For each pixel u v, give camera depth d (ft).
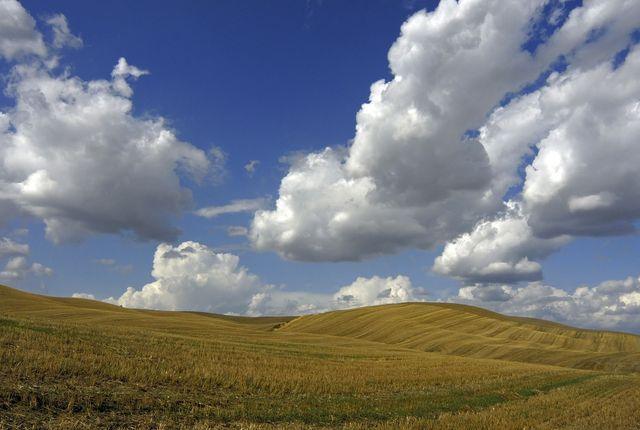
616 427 74.95
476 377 130.72
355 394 90.94
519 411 83.92
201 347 136.77
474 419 72.33
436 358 196.75
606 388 130.82
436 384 113.29
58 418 55.72
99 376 77.05
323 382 98.17
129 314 308.60
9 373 68.85
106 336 126.72
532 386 123.03
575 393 114.52
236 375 92.99
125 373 80.23
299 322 464.65
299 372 109.81
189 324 289.33
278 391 86.02
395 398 89.81
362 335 381.40
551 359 268.41
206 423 60.34
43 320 153.69
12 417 53.21
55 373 73.36
